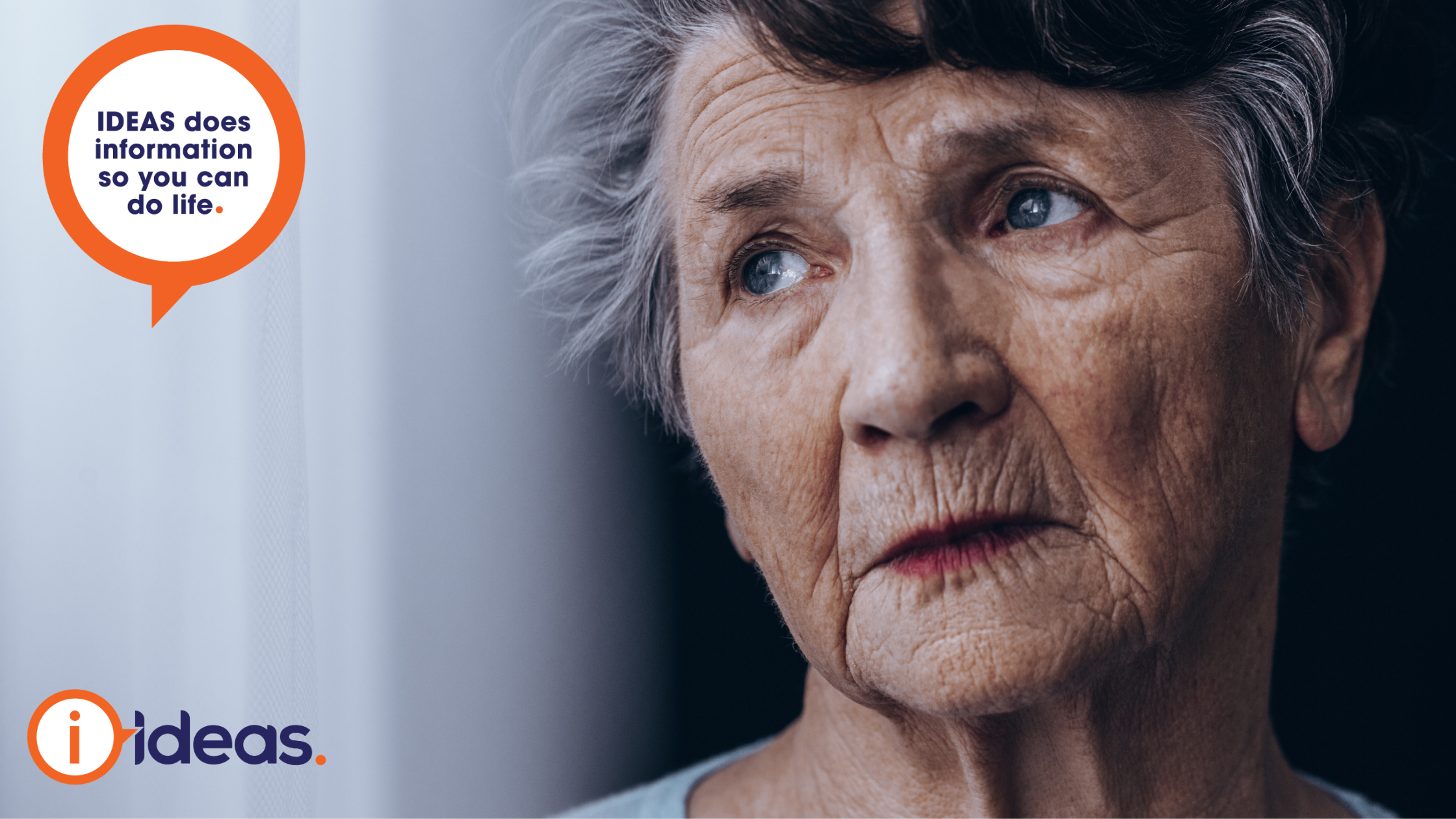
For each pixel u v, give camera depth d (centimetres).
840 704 87
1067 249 71
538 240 108
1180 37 70
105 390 92
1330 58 77
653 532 165
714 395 79
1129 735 79
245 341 87
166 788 89
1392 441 159
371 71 110
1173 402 70
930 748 81
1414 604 158
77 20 94
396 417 115
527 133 103
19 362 93
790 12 68
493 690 131
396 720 115
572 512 148
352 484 109
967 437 68
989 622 67
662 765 164
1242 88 74
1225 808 83
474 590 129
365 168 110
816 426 73
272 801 84
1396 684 159
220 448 90
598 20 94
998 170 71
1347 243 84
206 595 89
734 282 79
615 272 101
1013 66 69
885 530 69
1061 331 69
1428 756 158
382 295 114
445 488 124
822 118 72
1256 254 74
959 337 68
